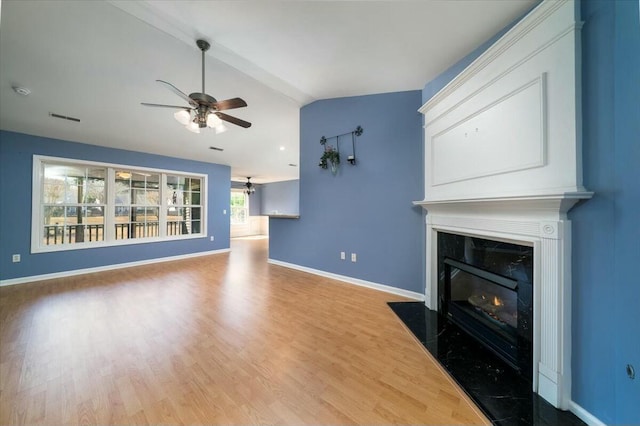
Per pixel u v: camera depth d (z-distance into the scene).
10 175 3.74
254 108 4.01
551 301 1.39
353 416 1.33
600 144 1.22
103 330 2.25
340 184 3.76
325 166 3.82
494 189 1.80
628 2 1.11
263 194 11.13
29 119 3.50
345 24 2.05
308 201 4.22
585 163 1.28
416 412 1.36
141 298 3.08
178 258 5.66
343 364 1.77
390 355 1.89
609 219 1.18
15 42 2.27
